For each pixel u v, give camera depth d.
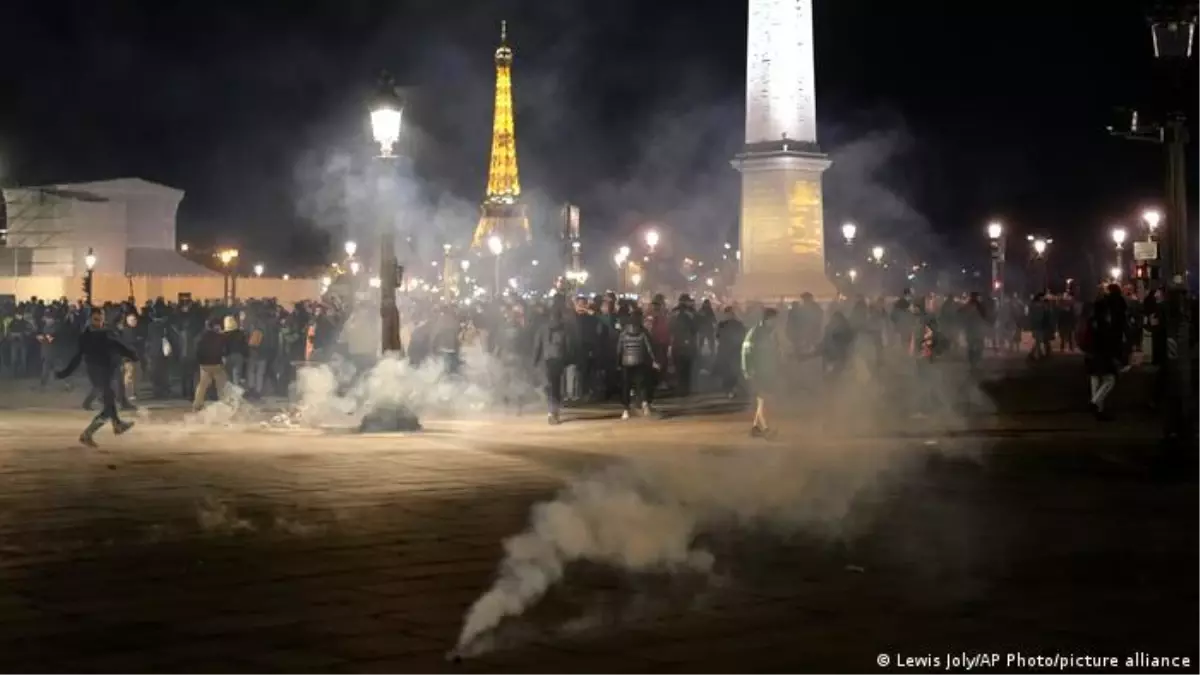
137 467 18.72
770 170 47.06
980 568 11.75
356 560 12.07
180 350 33.41
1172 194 17.84
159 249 75.25
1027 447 21.22
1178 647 9.01
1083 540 13.11
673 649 9.01
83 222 71.88
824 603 10.40
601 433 24.00
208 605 10.29
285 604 10.32
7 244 73.50
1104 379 25.23
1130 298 50.09
